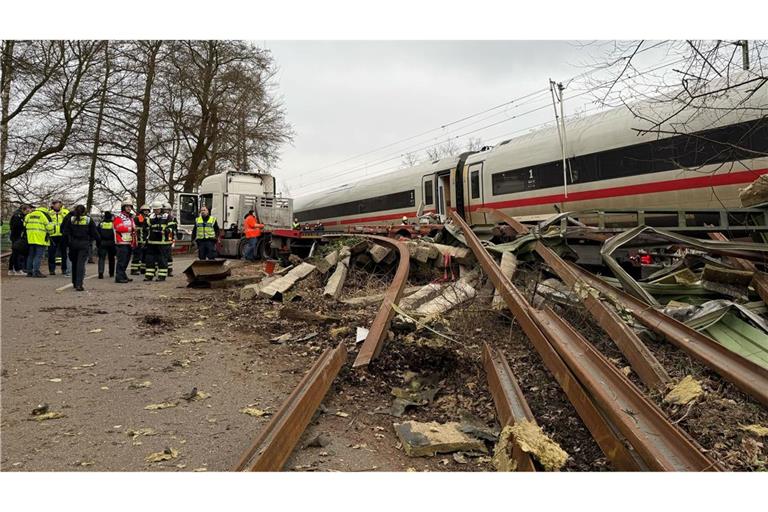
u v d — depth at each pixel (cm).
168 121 2534
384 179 2103
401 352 500
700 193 930
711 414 331
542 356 429
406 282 751
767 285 546
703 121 912
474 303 624
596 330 510
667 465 252
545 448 281
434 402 409
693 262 671
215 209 1928
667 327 454
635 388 325
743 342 447
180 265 1686
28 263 1244
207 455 308
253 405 393
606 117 1136
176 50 2383
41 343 555
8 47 1578
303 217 3059
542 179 1292
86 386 428
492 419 372
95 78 1919
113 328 636
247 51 2603
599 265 786
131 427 348
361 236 1078
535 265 745
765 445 298
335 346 551
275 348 561
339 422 367
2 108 1638
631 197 1061
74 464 294
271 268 1099
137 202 2342
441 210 1739
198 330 644
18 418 358
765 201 698
